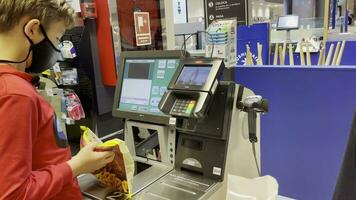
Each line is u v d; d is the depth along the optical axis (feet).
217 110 4.15
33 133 2.75
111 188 4.00
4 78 2.63
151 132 4.93
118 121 7.47
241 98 4.30
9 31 2.73
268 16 24.95
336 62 10.06
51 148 3.01
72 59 6.85
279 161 7.92
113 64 6.92
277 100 7.57
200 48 12.11
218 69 3.81
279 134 7.75
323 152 7.29
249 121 4.40
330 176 7.32
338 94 6.85
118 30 6.97
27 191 2.54
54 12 2.87
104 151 3.47
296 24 14.57
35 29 2.79
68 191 3.16
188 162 4.44
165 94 3.99
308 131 7.37
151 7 7.85
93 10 6.73
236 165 4.51
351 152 2.69
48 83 6.22
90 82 7.02
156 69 4.61
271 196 4.37
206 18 13.12
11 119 2.49
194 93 3.76
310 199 7.71
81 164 3.16
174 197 3.84
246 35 12.06
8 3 2.62
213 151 4.25
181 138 4.54
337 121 6.97
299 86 7.24
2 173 2.42
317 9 20.90
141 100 4.72
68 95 6.57
